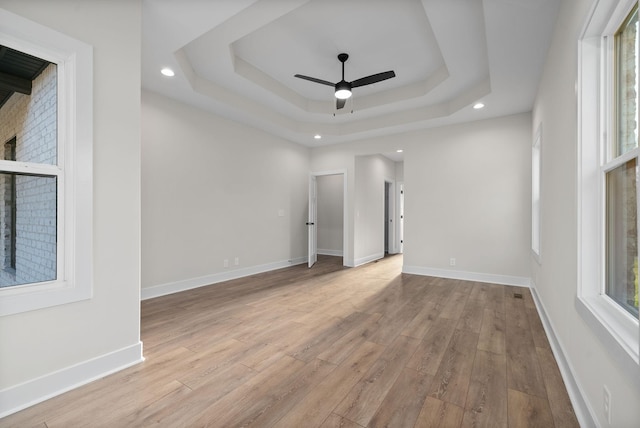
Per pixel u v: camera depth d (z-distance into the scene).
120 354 1.98
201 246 4.26
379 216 7.07
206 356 2.18
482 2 2.18
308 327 2.75
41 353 1.64
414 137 5.17
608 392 1.22
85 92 1.79
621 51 1.46
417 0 2.57
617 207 1.43
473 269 4.65
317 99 4.89
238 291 4.00
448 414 1.54
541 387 1.79
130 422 1.48
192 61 3.33
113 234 1.95
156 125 3.71
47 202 1.74
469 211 4.68
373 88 4.39
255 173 5.14
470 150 4.66
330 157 6.20
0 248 1.60
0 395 1.50
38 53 1.67
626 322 1.21
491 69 3.04
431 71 3.88
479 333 2.60
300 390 1.76
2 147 1.60
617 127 1.49
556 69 2.31
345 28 2.98
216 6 2.26
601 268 1.53
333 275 5.07
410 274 5.14
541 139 3.11
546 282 2.80
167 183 3.84
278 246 5.68
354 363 2.08
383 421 1.49
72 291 1.75
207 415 1.53
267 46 3.33
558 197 2.24
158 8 2.27
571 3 1.82
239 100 4.21
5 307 1.52
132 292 2.05
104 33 1.91
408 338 2.50
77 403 1.62
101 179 1.89
